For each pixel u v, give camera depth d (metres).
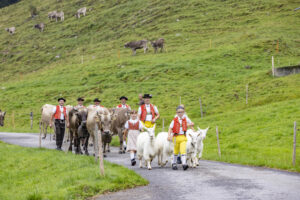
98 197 9.32
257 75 44.88
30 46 96.56
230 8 90.06
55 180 11.27
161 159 13.68
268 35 67.19
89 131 16.19
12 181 12.99
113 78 56.34
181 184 10.38
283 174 12.40
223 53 60.00
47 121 26.50
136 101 43.62
